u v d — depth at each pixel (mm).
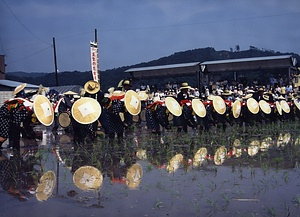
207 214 3980
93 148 9320
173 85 28531
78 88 28641
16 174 6270
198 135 11938
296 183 5289
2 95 17797
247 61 27484
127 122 12789
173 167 6652
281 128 14055
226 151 8367
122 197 4727
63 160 7660
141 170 6441
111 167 6770
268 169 6305
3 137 9180
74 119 10117
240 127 14375
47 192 5039
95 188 5215
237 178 5672
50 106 9648
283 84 26594
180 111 12164
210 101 13469
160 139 10922
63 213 4113
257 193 4781
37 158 7938
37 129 17312
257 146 9125
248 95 16797
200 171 6250
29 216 4039
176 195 4766
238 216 3898
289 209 4102
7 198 4781
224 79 31016
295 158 7383
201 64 28047
